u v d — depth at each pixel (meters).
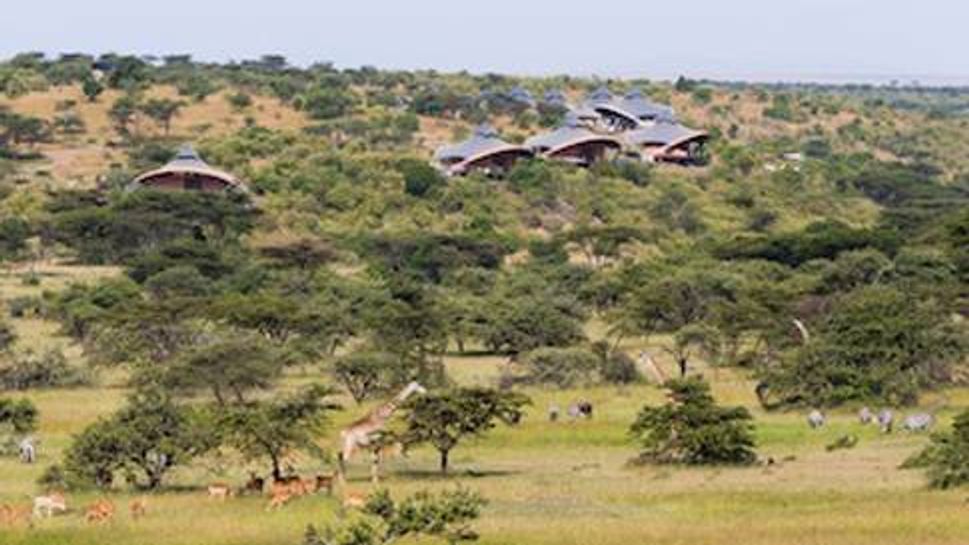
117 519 111.50
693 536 100.62
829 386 183.25
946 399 184.75
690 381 152.12
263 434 130.50
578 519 108.00
